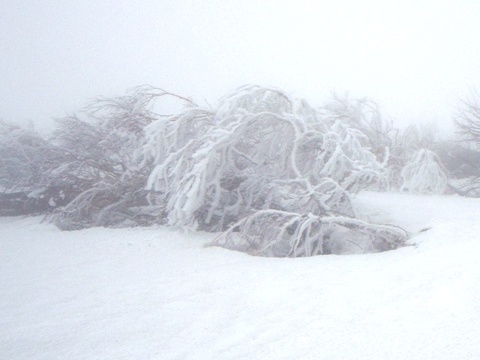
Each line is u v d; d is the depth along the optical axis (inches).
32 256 336.8
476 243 281.6
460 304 181.9
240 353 156.5
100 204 506.9
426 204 581.3
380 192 773.3
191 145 428.5
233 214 440.1
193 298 221.3
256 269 277.9
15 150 579.2
